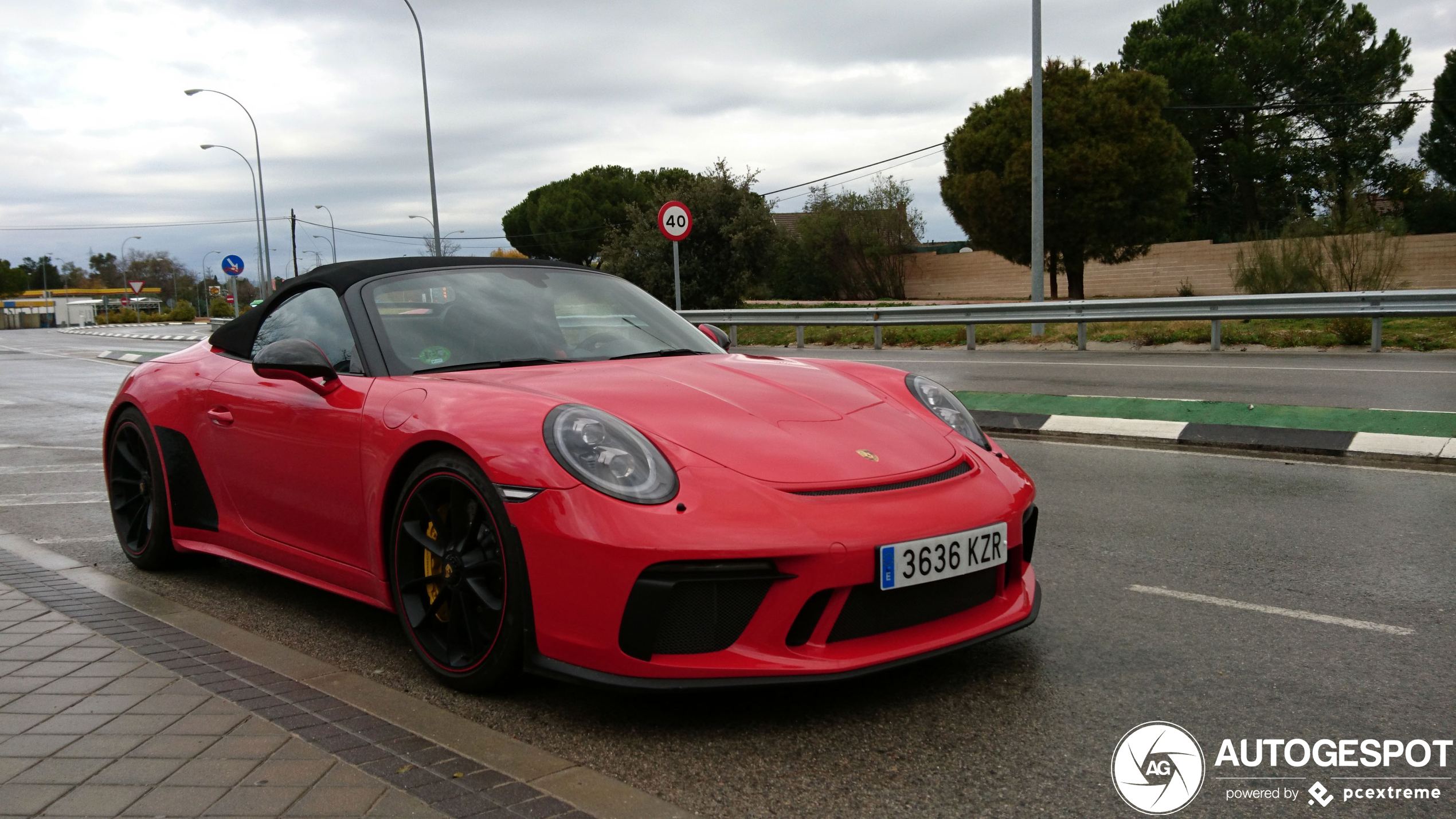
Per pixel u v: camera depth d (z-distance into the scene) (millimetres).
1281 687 2590
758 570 2305
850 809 2010
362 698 2529
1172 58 37469
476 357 3092
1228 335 13375
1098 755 2232
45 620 3174
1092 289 38875
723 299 27234
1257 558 3807
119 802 1922
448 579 2639
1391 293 11367
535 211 53562
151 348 22297
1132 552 3928
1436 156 34531
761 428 2645
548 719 2477
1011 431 7145
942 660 2840
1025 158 28703
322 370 2988
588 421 2484
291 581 3865
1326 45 36531
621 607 2273
